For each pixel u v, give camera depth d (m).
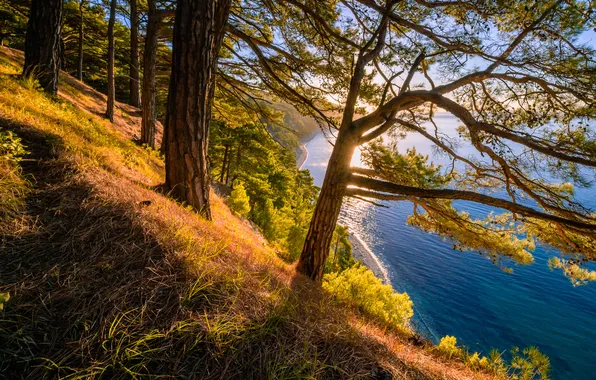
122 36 21.91
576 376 22.22
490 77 5.21
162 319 1.79
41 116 4.54
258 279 2.91
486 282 36.59
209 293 2.10
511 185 5.74
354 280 8.29
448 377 2.63
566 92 4.43
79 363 1.46
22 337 1.48
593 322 28.78
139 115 15.41
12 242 2.04
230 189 21.42
